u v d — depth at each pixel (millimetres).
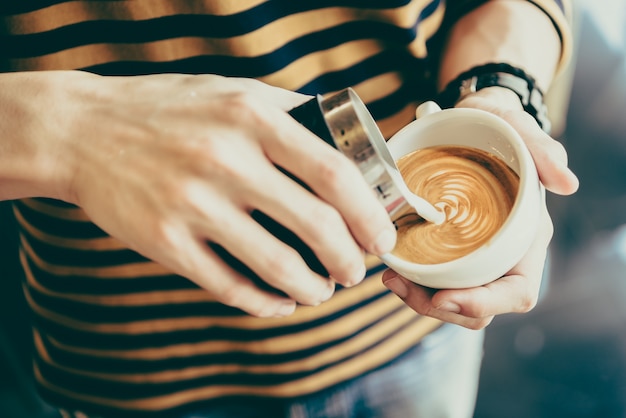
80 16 542
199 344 743
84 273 681
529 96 589
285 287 392
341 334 739
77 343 754
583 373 1436
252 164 362
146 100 404
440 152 553
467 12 689
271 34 551
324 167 356
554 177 469
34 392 1446
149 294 682
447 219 507
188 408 811
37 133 414
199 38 553
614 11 1354
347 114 384
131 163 381
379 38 592
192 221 372
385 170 395
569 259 1606
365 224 374
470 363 982
